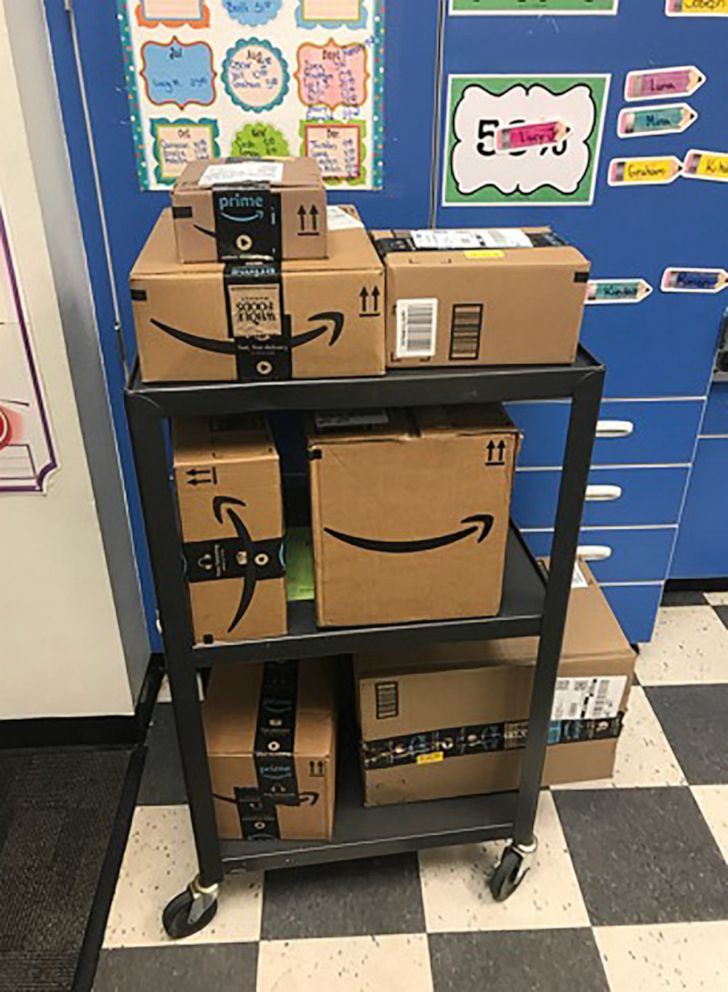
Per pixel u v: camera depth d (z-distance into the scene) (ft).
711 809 5.33
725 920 4.66
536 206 4.83
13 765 5.66
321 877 4.91
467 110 4.51
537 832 5.17
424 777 4.77
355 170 4.64
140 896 4.79
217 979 4.37
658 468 5.91
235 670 4.82
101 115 4.39
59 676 5.55
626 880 4.88
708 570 7.19
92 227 4.70
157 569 3.55
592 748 5.30
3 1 3.72
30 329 4.41
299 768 4.30
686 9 4.35
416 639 3.92
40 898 4.78
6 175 4.03
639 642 6.72
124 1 4.10
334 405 3.33
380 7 4.19
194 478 3.36
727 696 6.26
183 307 3.07
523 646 4.60
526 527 6.01
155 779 5.56
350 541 3.62
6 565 5.09
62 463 4.80
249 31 4.21
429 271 3.15
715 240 5.04
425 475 3.51
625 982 4.33
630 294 5.19
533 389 3.41
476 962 4.44
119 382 5.20
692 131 4.69
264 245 3.11
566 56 4.42
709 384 5.61
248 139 4.49
